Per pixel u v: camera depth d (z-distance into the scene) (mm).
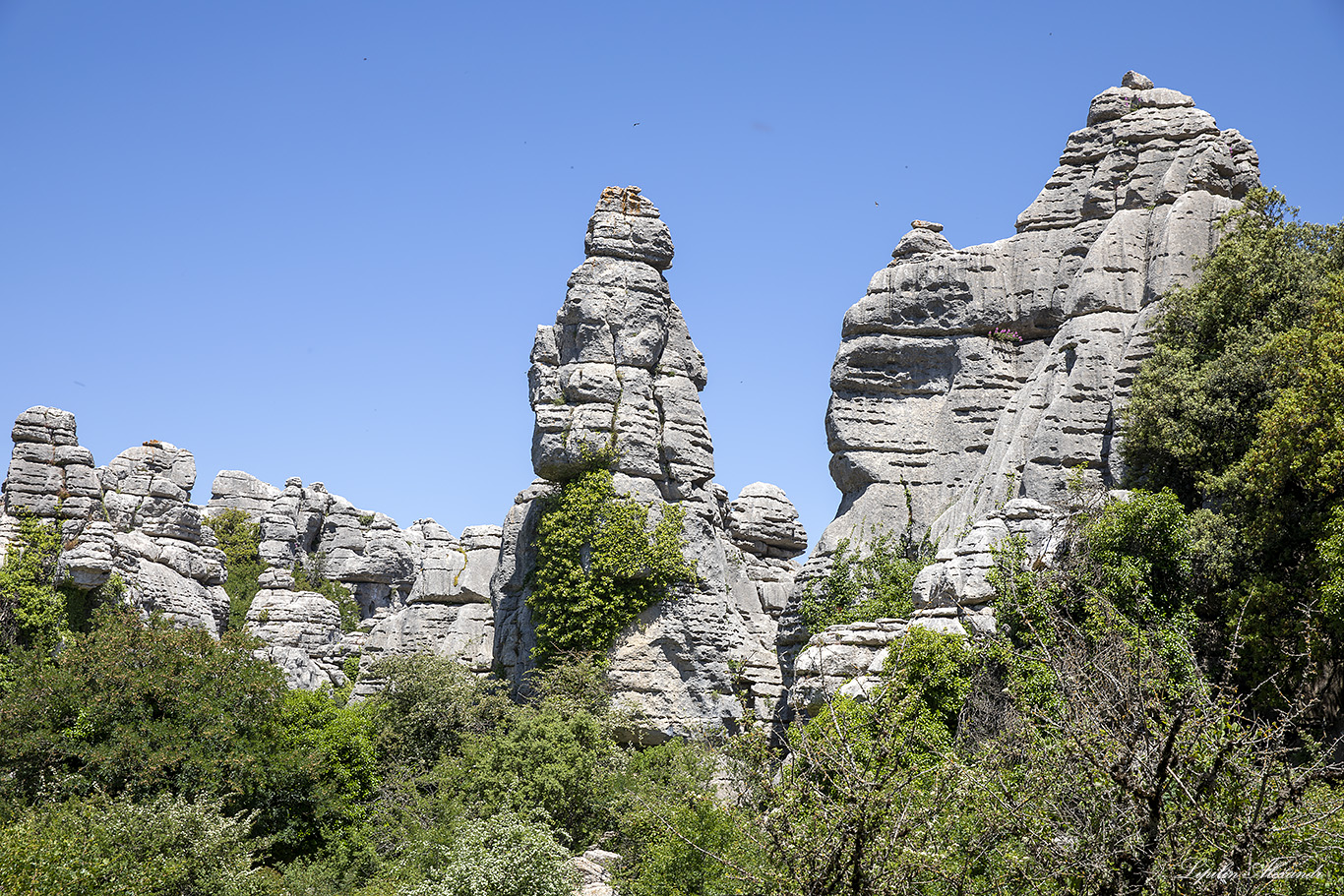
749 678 54062
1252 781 17203
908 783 18078
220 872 32094
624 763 43094
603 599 53312
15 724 38438
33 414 62188
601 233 58375
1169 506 35656
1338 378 33250
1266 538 34406
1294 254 42906
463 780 42125
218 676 41656
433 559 71250
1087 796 17734
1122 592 34625
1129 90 57531
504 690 55562
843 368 59281
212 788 37531
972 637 36469
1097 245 53438
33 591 55750
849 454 57781
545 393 56656
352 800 42875
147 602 59312
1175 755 17016
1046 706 20938
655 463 55500
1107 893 16891
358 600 93000
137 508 65125
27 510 60031
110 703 39250
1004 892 17891
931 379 58469
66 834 29562
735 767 19953
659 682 52438
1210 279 44000
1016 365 57188
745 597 60344
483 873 31312
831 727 19562
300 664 67312
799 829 17891
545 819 38500
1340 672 31141
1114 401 49531
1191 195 53062
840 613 50219
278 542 93188
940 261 58938
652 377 57656
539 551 55156
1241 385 39875
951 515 52000
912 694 19656
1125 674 18359
